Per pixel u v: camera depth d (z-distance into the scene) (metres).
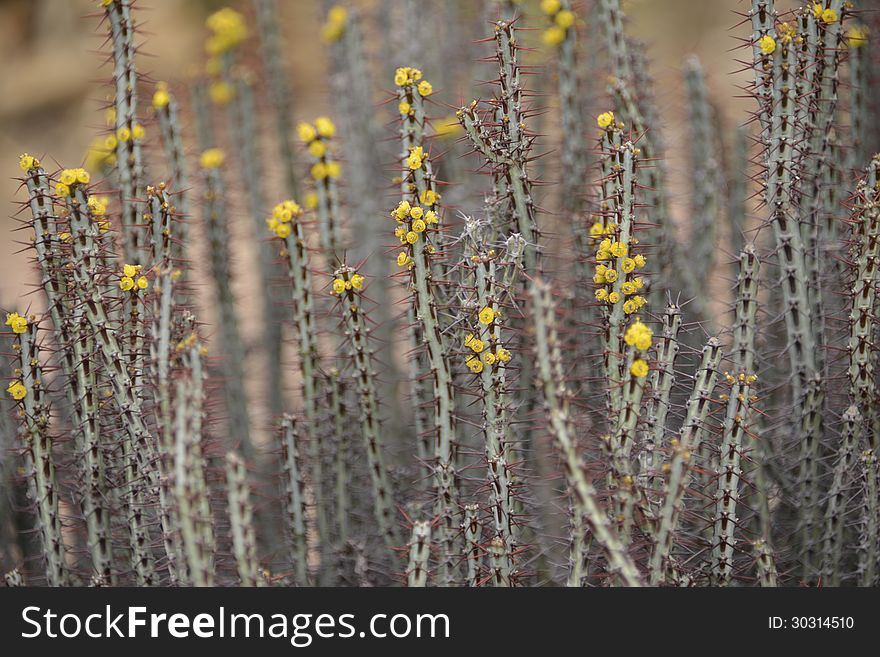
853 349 0.97
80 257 0.95
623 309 0.95
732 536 0.94
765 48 0.97
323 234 1.05
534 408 0.99
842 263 1.02
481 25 1.14
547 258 1.02
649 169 1.05
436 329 0.95
